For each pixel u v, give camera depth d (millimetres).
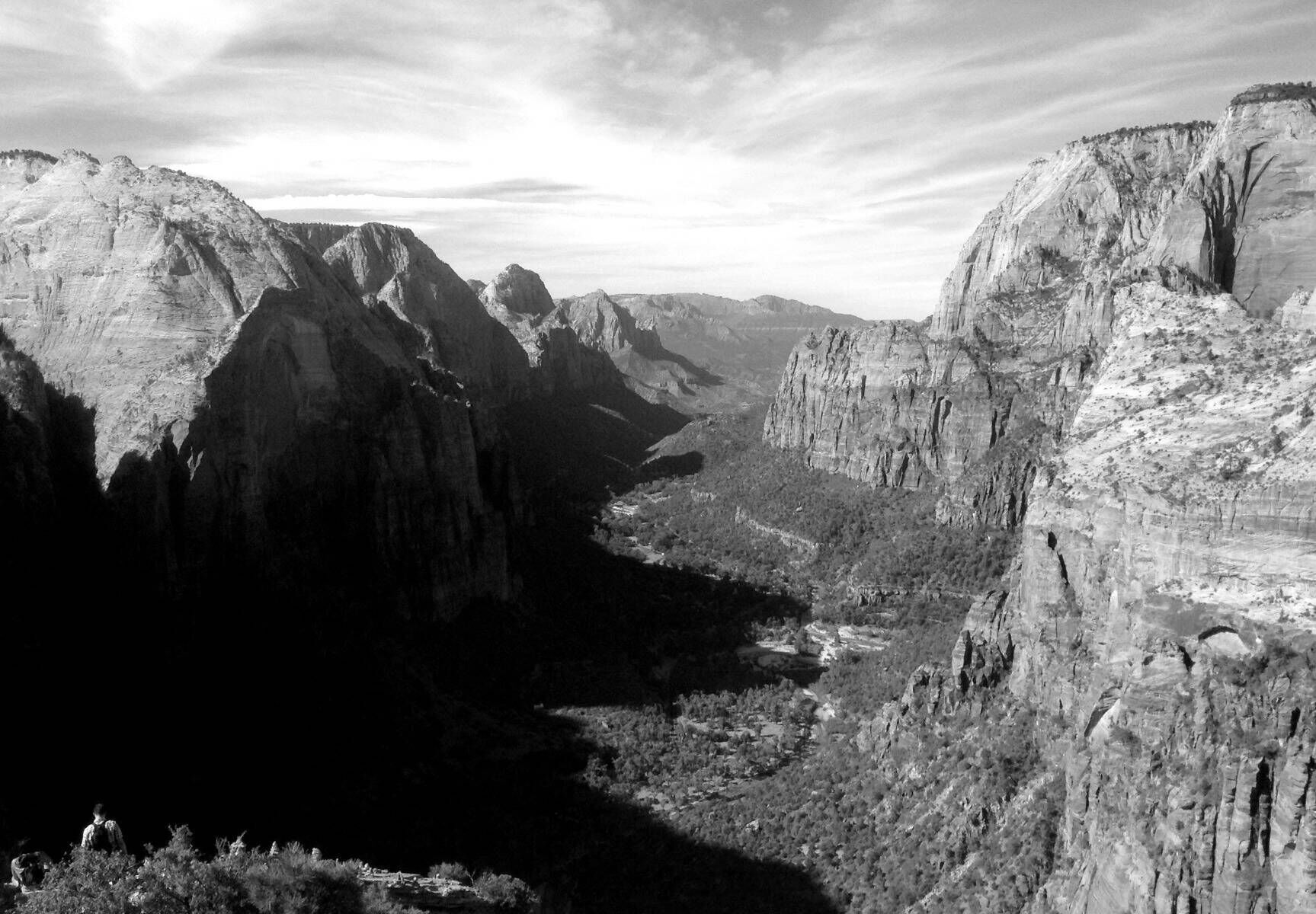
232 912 34875
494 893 47719
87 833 36500
